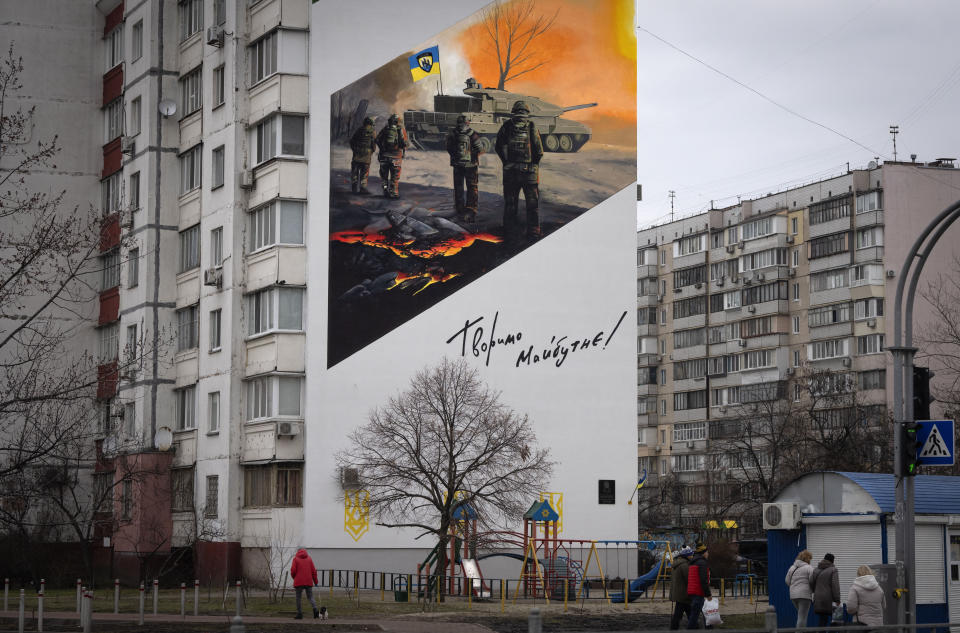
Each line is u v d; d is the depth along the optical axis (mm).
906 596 23844
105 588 51000
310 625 30172
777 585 30062
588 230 52281
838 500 29312
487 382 50125
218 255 52031
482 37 52375
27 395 31766
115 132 59281
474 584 41906
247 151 51156
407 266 50094
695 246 98125
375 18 51094
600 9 53875
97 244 34094
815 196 88688
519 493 47500
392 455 46656
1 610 35750
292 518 47438
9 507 45812
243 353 50219
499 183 51625
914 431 24094
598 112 53156
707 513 76312
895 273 83562
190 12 55656
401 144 50750
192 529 51031
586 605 39531
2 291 31969
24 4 60250
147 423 53656
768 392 85438
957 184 85188
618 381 51781
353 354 48969
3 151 34219
